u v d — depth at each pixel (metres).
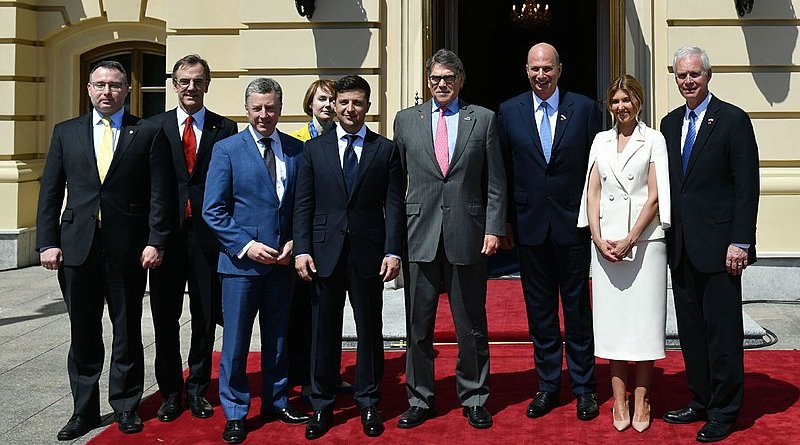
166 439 4.74
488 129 4.90
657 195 4.74
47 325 7.49
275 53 8.53
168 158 4.96
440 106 4.95
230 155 4.86
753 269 8.23
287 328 5.08
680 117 4.89
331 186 4.83
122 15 10.38
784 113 8.18
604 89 9.67
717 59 8.16
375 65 8.45
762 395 5.29
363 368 4.86
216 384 5.75
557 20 12.12
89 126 4.89
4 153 10.31
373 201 4.86
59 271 4.88
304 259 4.80
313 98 5.72
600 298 4.83
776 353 6.26
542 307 5.13
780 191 8.17
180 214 5.09
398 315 7.22
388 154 4.88
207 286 5.11
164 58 10.70
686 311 4.83
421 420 4.91
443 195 4.86
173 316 5.12
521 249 5.15
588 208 4.90
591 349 5.12
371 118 8.51
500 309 7.41
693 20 8.18
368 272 4.80
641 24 8.30
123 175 4.84
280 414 4.99
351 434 4.77
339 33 8.47
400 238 4.87
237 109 8.98
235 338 4.79
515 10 11.71
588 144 5.10
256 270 4.80
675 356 6.24
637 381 4.82
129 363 4.93
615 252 4.70
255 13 8.52
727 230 4.68
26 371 6.07
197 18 8.99
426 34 8.35
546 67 5.02
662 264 4.78
